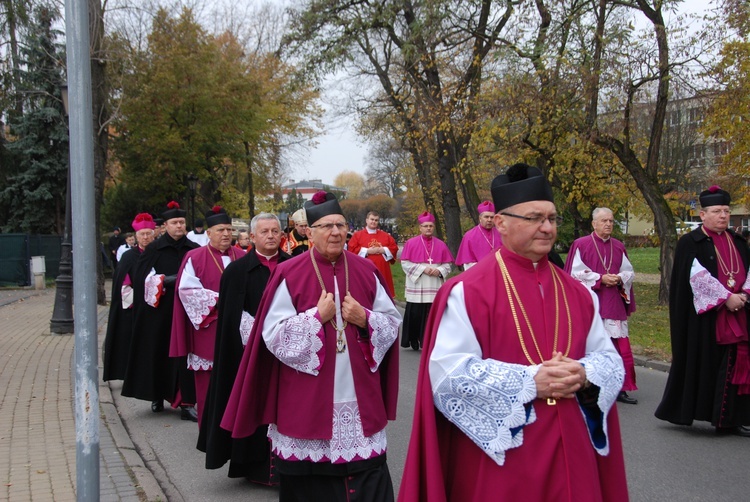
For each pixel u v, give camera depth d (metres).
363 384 3.90
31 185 29.56
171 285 7.46
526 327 2.70
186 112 28.62
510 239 2.78
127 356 8.29
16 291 23.94
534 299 2.73
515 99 14.51
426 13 17.62
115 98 25.16
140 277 7.62
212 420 5.21
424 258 11.41
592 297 2.87
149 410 7.90
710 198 6.39
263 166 37.47
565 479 2.53
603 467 2.72
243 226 15.27
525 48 14.73
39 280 24.84
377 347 3.94
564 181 16.62
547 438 2.56
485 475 2.60
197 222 12.02
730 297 6.21
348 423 3.83
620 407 7.68
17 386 8.42
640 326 12.52
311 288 3.98
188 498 5.09
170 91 27.44
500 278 2.77
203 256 6.68
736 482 5.27
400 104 23.42
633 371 7.88
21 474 5.21
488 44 17.53
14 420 6.81
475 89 17.58
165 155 28.05
